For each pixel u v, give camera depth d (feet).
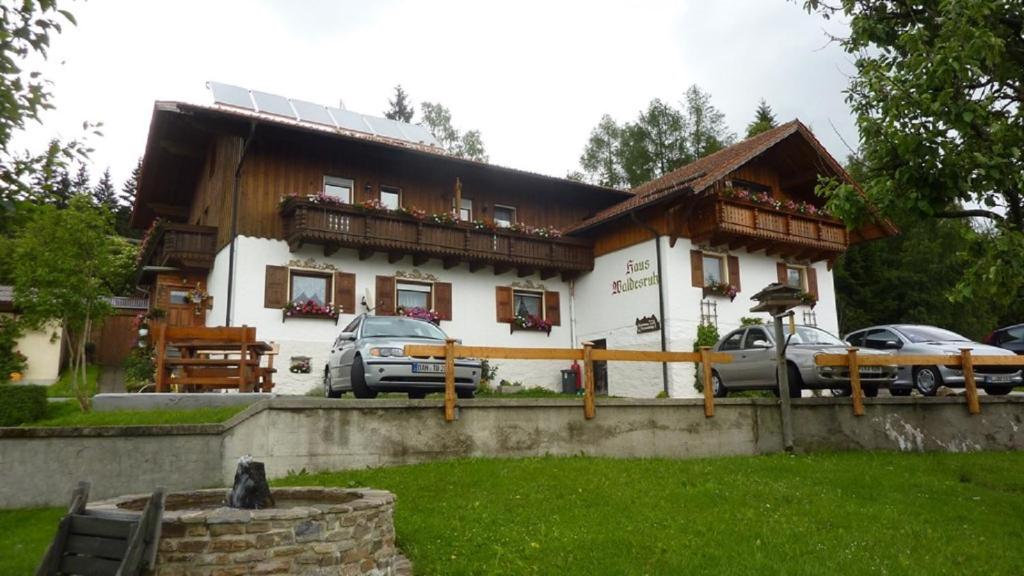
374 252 70.49
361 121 91.15
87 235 49.11
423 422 35.27
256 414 32.37
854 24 34.27
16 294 48.42
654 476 33.17
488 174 79.15
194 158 79.36
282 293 65.72
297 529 18.17
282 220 67.15
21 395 38.70
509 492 29.30
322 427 33.30
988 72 31.37
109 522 16.74
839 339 50.42
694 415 41.60
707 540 24.56
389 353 39.63
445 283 74.69
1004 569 23.21
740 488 31.55
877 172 33.37
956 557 24.04
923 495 32.37
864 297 120.78
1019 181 29.50
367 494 21.62
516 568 21.61
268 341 64.44
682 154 142.20
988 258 30.09
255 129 64.34
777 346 44.09
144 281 84.17
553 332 81.71
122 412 36.58
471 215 79.66
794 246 80.07
